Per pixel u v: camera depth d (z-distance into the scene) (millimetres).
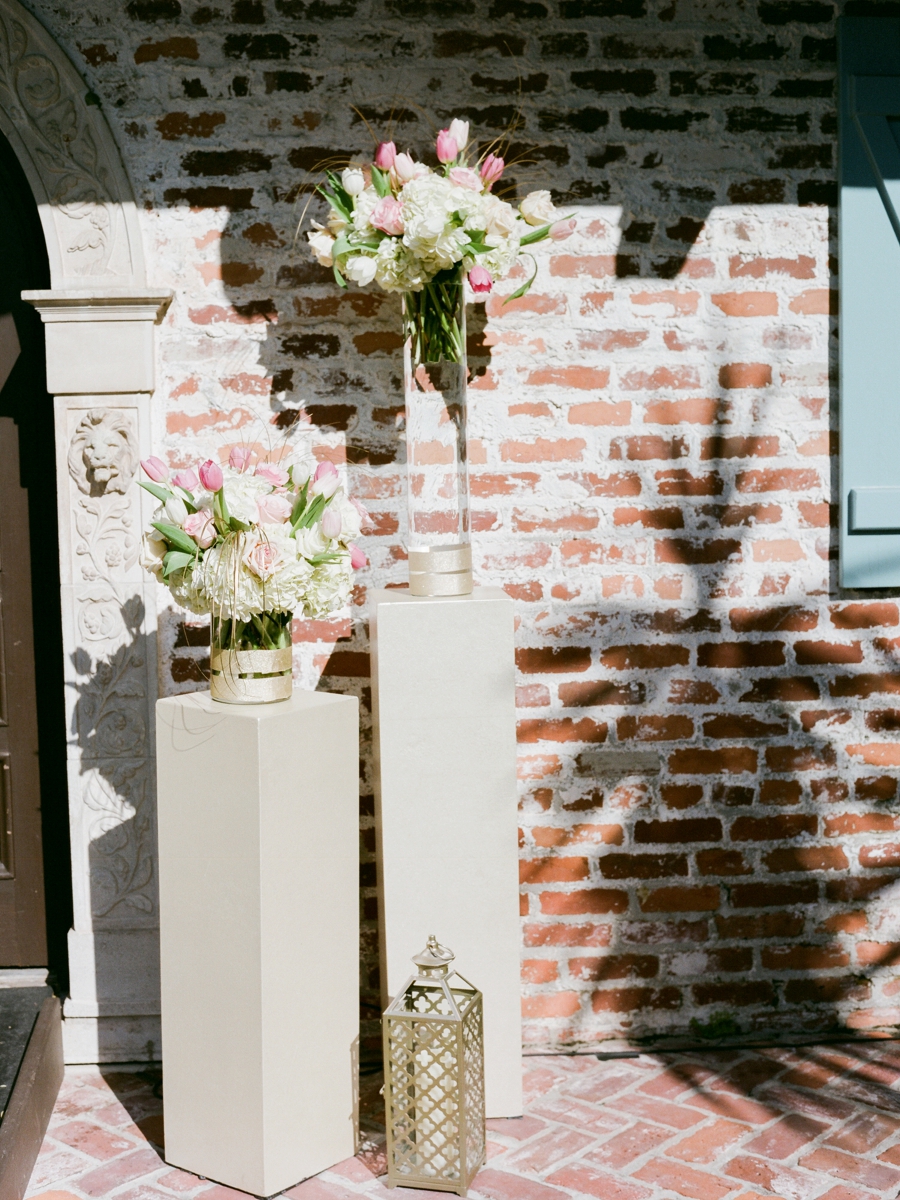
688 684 2959
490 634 2455
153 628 2801
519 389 2881
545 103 2836
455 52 2809
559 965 2965
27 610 3031
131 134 2758
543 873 2955
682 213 2883
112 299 2697
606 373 2893
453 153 2438
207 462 2213
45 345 2842
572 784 2949
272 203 2801
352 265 2406
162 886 2371
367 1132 2561
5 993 2990
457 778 2477
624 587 2934
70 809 2830
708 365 2912
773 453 2941
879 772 3018
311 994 2350
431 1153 2332
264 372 2834
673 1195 2277
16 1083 2438
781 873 3004
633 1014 2982
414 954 2498
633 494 2920
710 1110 2607
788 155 2893
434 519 2543
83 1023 2840
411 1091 2367
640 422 2908
